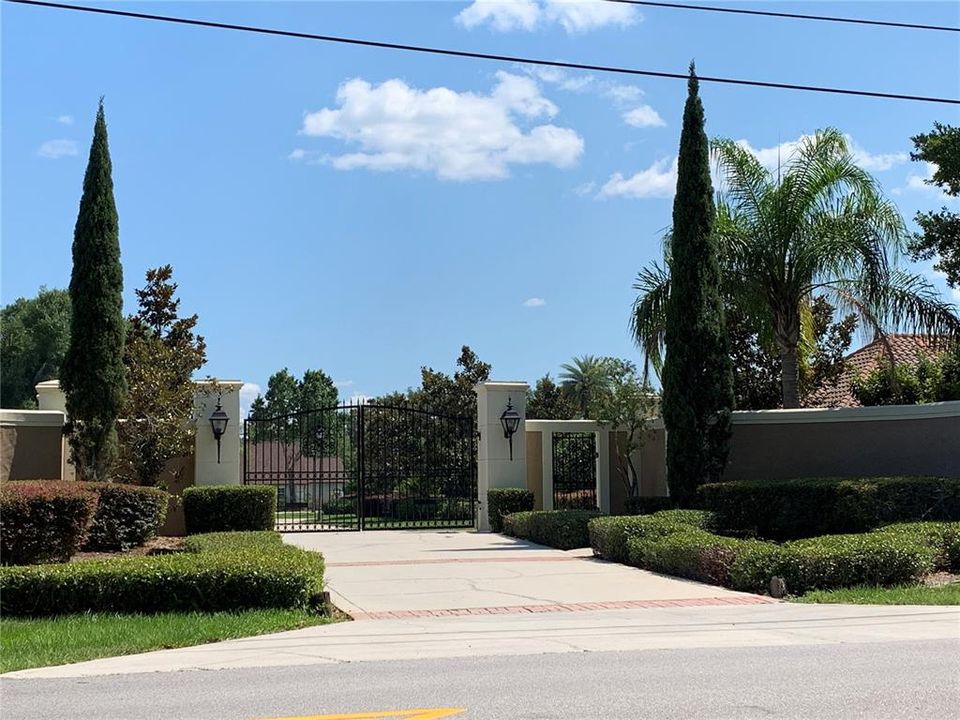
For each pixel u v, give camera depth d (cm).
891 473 1823
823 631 946
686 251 1888
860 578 1244
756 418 1955
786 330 1977
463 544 1914
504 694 670
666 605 1153
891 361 1941
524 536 2003
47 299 4950
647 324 2023
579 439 2339
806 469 1912
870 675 713
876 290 1884
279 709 637
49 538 1406
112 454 1805
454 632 973
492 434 2253
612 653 836
